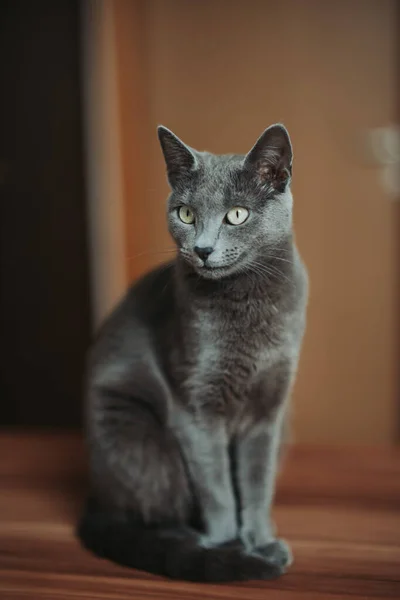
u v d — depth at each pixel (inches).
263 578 26.7
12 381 44.3
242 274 26.3
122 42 41.1
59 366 43.9
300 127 46.3
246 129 46.3
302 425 50.6
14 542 29.2
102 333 30.5
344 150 46.5
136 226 42.9
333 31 44.9
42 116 41.6
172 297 28.5
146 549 27.2
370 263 47.9
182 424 27.8
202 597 25.9
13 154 42.1
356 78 45.4
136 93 43.8
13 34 40.9
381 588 26.4
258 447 28.5
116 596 26.0
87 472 34.7
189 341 27.0
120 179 41.6
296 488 32.9
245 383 27.2
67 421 44.3
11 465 35.6
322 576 27.0
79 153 41.5
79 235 42.4
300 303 27.1
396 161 46.1
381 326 48.8
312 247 48.1
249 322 26.5
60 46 40.6
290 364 27.2
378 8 44.5
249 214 25.9
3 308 43.6
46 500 32.4
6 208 42.6
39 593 26.2
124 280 42.2
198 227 26.0
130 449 28.8
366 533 29.5
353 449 37.1
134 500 29.0
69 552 28.5
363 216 47.3
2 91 41.5
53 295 43.1
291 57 45.4
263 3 44.8
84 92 40.9
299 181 47.1
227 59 45.6
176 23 45.3
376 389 49.7
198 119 46.4
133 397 29.1
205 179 26.2
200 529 29.0
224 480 28.0
